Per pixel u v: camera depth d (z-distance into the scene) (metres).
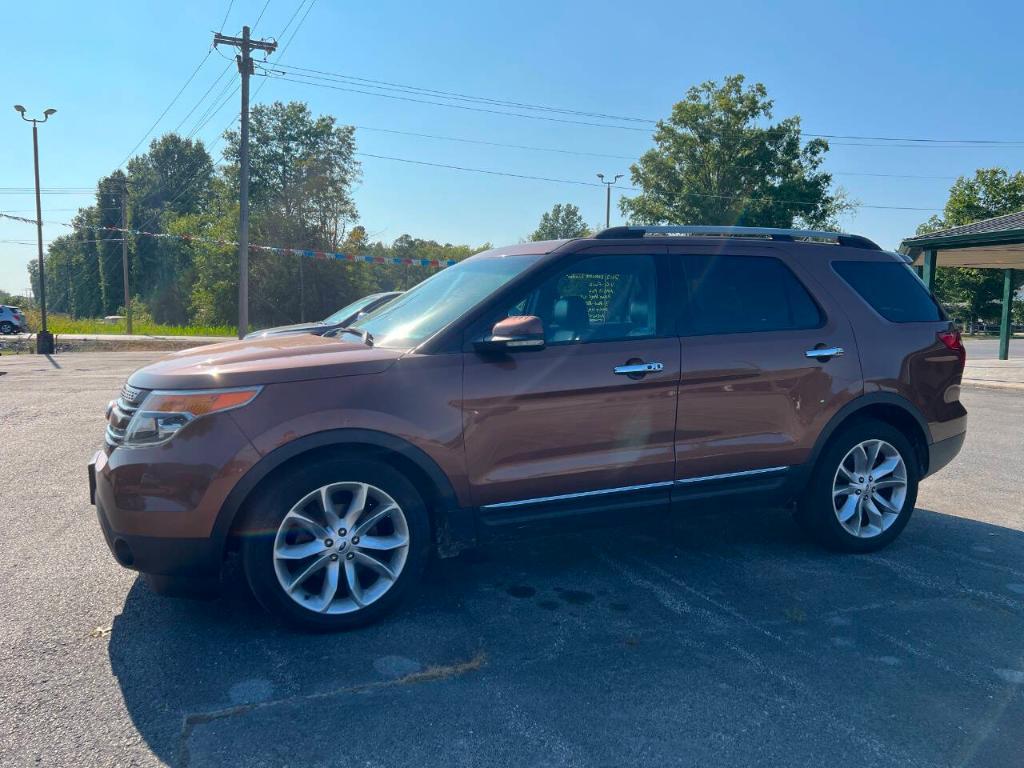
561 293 4.01
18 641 3.40
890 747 2.66
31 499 5.77
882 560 4.60
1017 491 6.36
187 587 3.47
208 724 2.75
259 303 55.94
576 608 3.84
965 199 54.31
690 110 47.56
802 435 4.40
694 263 4.34
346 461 3.46
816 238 4.80
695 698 2.97
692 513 4.25
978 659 3.33
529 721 2.79
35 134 28.77
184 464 3.24
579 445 3.88
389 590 3.58
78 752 2.57
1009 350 30.58
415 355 3.64
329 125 59.50
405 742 2.65
